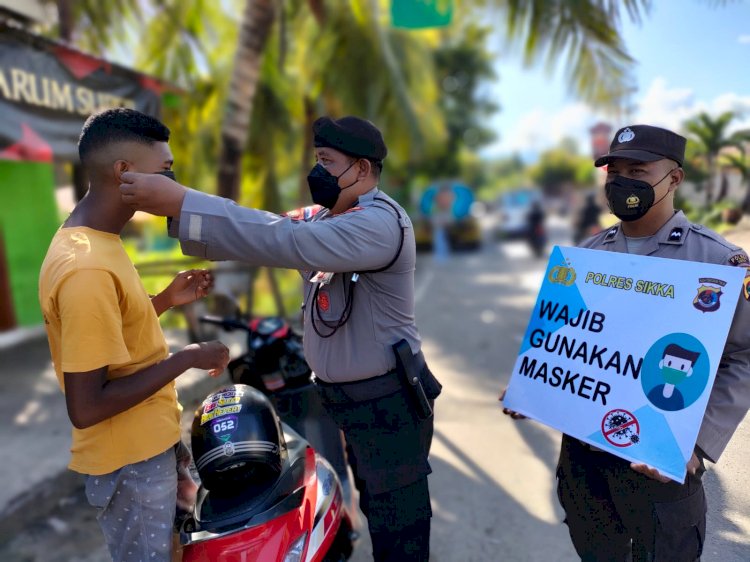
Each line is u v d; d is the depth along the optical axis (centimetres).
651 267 163
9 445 393
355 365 188
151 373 154
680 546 166
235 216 154
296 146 942
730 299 147
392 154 1073
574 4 415
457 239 1772
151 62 711
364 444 194
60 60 441
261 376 278
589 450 180
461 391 499
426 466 197
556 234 2278
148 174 151
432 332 716
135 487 165
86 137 151
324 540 199
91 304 143
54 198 790
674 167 165
